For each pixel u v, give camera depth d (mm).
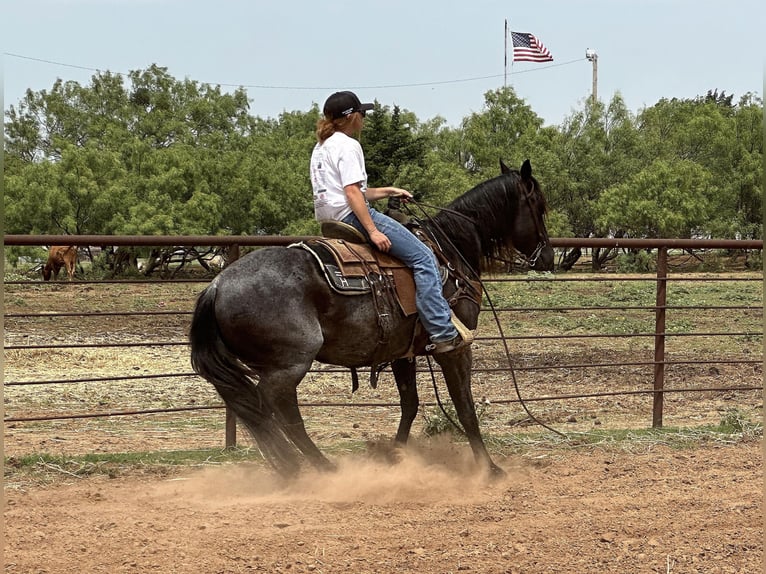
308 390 11547
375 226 6352
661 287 9016
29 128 65562
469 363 6836
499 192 7152
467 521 5824
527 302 24656
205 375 6016
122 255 37562
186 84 63719
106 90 65438
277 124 74875
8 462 7137
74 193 37031
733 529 5750
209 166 41469
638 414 10180
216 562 5004
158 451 7867
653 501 6305
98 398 10945
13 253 34594
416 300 6398
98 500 6199
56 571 4820
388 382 12188
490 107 57688
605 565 5102
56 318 20422
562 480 6898
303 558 5090
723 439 8453
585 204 52625
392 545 5324
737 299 26031
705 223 48406
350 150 6340
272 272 5992
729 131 50719
